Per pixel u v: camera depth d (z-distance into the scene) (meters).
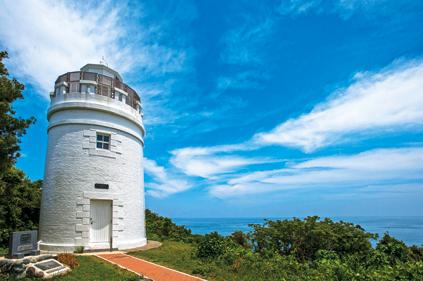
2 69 10.45
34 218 16.38
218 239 13.38
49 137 15.11
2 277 8.20
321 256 14.27
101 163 14.41
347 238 15.74
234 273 9.80
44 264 8.95
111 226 14.18
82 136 14.34
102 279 8.48
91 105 14.55
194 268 10.13
